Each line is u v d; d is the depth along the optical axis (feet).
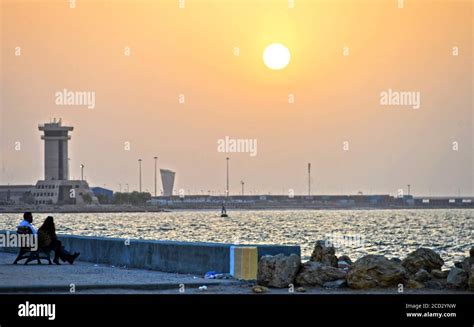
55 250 108.27
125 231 456.45
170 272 96.63
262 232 442.09
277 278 82.53
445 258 214.69
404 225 579.89
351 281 82.02
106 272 96.43
